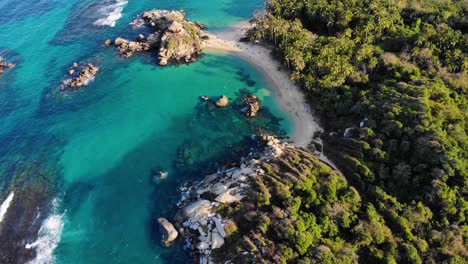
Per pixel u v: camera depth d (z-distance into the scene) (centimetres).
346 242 6925
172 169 9150
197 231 7581
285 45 11581
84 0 16288
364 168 7956
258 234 7100
